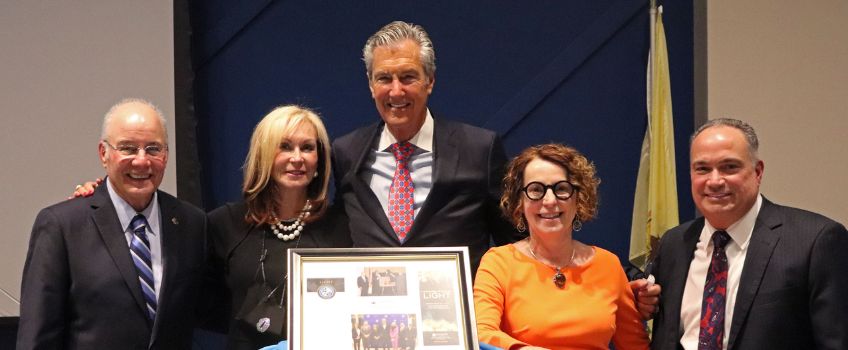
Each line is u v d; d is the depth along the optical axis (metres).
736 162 2.47
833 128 4.11
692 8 4.36
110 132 2.66
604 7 4.37
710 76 4.12
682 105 4.37
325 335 2.21
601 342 2.56
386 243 2.83
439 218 2.86
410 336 2.23
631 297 2.69
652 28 4.17
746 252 2.48
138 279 2.66
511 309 2.60
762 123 4.11
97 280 2.61
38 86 3.95
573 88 4.39
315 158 2.81
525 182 2.64
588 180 2.63
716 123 2.54
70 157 3.96
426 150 2.94
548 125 4.39
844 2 4.11
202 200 4.17
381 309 2.26
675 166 4.30
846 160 4.10
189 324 2.81
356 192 2.92
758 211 2.53
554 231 2.59
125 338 2.62
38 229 2.65
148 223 2.76
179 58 4.09
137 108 2.69
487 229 3.00
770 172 4.10
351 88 4.34
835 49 4.11
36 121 3.94
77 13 3.98
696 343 2.52
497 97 4.38
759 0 4.12
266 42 4.33
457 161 2.90
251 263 2.80
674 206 4.04
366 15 4.35
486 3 4.37
